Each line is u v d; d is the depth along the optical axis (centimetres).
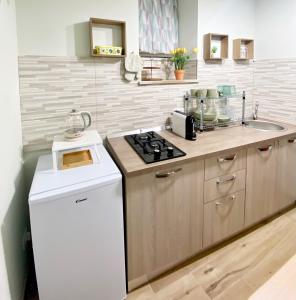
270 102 245
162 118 213
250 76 255
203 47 222
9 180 124
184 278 162
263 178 198
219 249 188
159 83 204
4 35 123
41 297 119
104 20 167
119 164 146
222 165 169
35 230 110
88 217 121
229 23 231
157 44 230
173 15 236
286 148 207
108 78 182
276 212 224
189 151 159
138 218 142
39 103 163
